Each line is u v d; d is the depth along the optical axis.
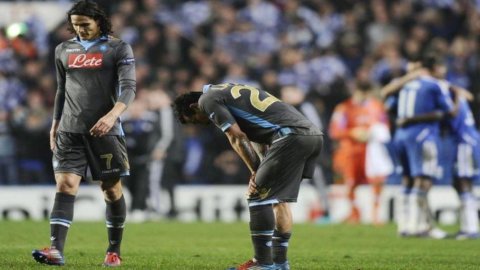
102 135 27.42
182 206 68.12
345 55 86.62
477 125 75.69
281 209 25.72
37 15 83.50
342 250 38.28
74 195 27.61
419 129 48.19
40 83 76.62
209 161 72.00
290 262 31.05
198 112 25.89
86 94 27.48
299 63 82.88
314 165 25.88
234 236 46.91
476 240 46.19
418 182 48.47
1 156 69.75
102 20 27.78
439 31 90.38
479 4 92.00
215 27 88.00
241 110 25.03
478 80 83.69
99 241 41.47
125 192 67.12
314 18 89.25
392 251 37.97
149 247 38.53
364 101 63.41
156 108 64.81
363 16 89.69
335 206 68.69
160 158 64.56
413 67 48.56
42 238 42.16
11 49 78.94
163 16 87.62
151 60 80.44
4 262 28.05
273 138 25.06
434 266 30.12
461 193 49.06
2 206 65.81
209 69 79.88
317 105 65.00
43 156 70.50
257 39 87.19
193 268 27.70
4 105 75.44
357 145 63.22
